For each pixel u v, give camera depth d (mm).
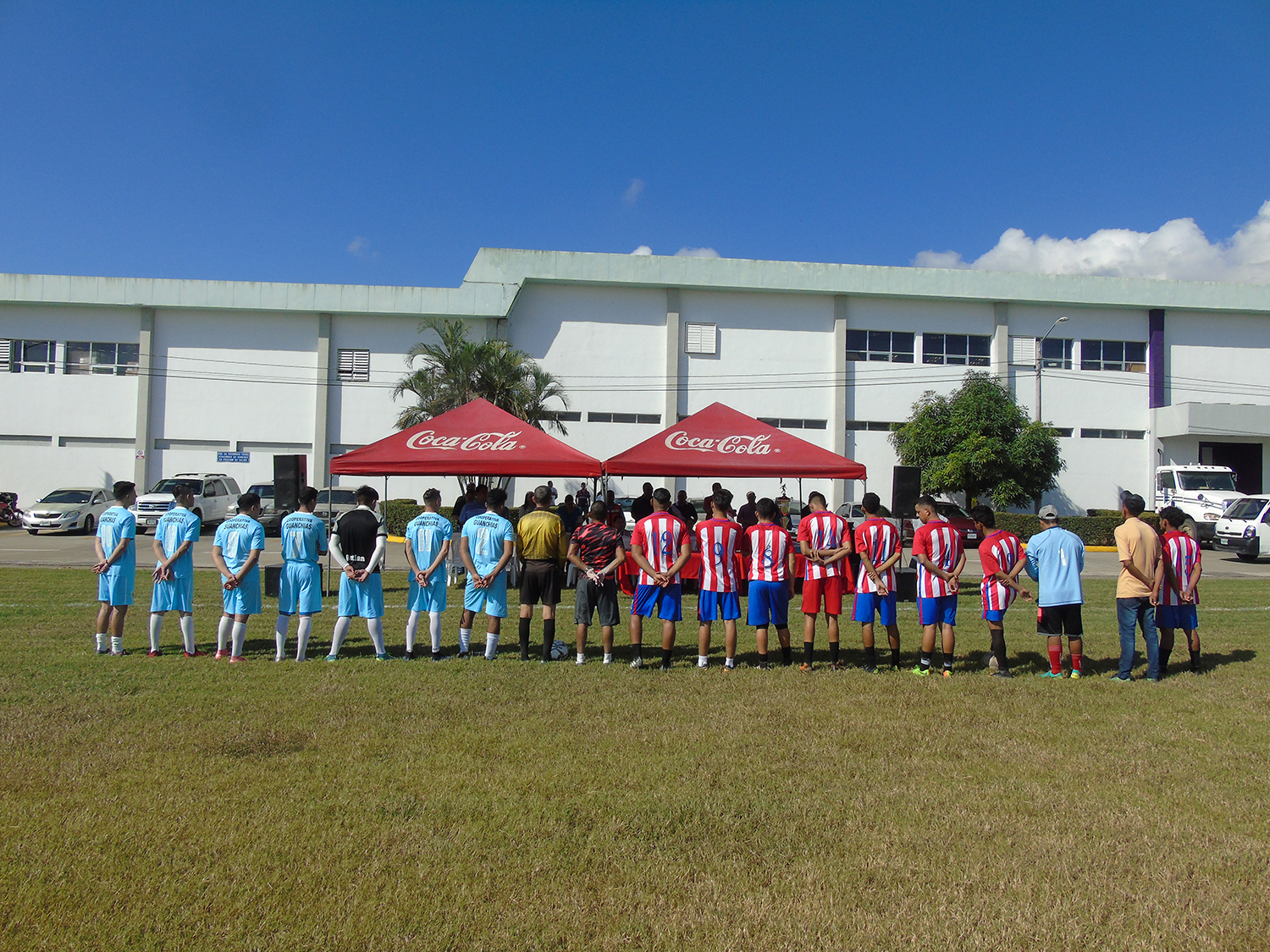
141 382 32531
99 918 3184
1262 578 18516
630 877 3627
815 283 33719
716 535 8195
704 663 8227
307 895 3398
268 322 33219
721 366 33875
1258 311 35438
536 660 8555
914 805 4508
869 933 3168
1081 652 8016
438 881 3551
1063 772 5078
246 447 33062
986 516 8164
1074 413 35219
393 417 33312
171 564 8289
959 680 7711
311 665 7992
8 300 32219
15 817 4129
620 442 33531
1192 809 4488
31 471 32562
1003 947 3090
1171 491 28938
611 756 5270
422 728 5828
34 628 9758
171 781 4664
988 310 34906
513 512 14109
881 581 8188
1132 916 3330
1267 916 3354
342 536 8359
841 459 13031
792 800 4555
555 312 33500
